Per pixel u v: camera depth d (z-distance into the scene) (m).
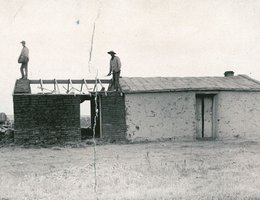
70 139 18.23
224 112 20.41
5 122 28.39
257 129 20.92
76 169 10.34
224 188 7.76
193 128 19.80
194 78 22.45
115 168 10.21
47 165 11.56
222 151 14.27
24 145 17.55
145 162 11.41
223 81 21.98
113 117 19.11
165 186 8.08
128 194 7.41
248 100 20.81
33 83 19.86
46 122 18.03
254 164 10.83
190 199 6.97
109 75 19.88
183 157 12.59
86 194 7.56
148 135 19.17
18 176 9.75
